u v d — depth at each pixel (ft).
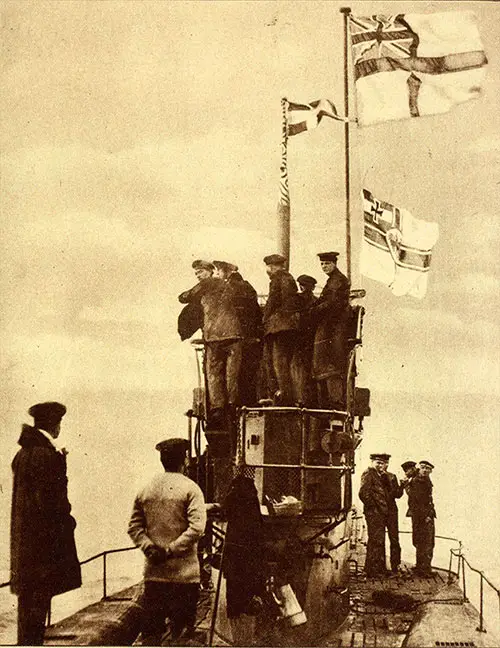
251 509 22.80
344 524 25.73
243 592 22.41
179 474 20.75
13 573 23.40
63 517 23.57
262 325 25.95
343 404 24.90
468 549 29.43
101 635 24.13
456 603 26.45
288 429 23.88
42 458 23.36
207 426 26.37
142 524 20.52
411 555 30.68
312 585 23.39
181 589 20.35
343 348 25.26
